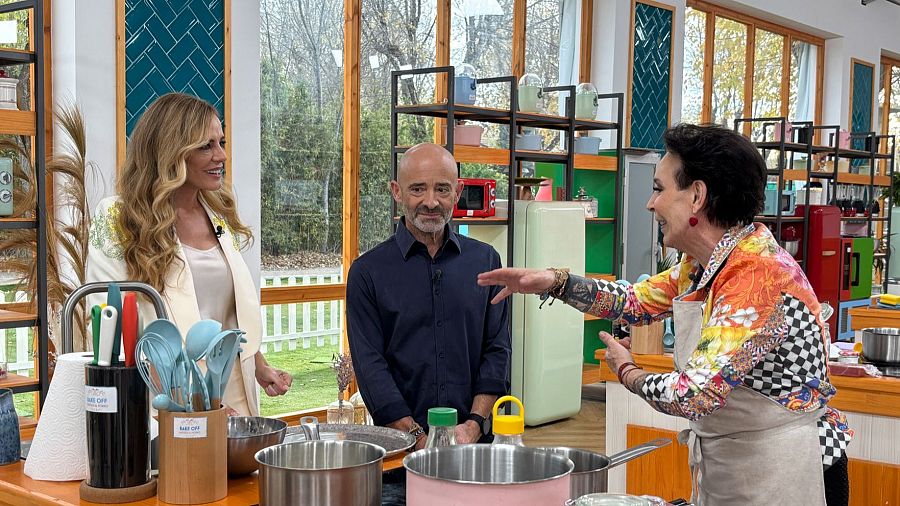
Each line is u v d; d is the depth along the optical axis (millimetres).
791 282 1866
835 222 9164
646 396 1872
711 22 9312
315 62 5887
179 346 1677
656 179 2021
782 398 1938
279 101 5676
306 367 5898
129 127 4652
